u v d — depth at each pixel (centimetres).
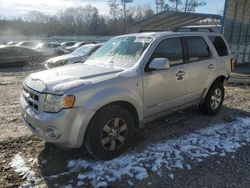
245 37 1789
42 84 366
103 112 371
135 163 381
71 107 343
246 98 767
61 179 347
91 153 379
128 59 447
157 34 473
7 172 362
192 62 510
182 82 487
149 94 431
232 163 388
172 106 484
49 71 420
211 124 539
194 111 616
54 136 348
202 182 343
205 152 417
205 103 574
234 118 577
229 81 1048
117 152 397
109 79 381
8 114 610
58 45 2362
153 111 448
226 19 1526
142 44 459
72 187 330
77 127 350
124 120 397
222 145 441
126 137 404
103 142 379
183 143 446
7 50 1630
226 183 342
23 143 449
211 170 369
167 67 413
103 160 388
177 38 489
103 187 331
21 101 405
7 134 486
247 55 1830
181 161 389
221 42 605
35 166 377
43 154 410
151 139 462
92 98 356
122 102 396
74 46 2773
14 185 334
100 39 4862
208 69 545
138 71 416
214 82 580
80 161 386
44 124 350
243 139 468
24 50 1717
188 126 526
